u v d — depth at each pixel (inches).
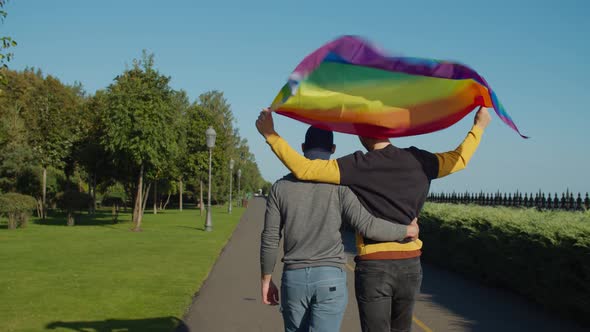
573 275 264.8
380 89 127.0
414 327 257.6
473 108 136.3
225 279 403.5
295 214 126.3
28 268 435.2
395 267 123.6
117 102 924.6
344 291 127.8
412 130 134.7
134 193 1168.2
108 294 325.4
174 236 801.6
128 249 601.9
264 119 127.3
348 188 126.8
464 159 134.5
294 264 125.9
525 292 324.5
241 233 890.1
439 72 122.5
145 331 239.3
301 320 128.2
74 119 1389.0
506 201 788.6
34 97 1903.3
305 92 126.3
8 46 407.8
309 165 125.2
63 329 240.4
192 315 279.0
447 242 456.8
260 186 5610.2
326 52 117.0
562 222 298.8
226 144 2728.8
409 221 127.8
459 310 297.6
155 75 957.2
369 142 138.3
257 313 285.3
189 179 2060.8
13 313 270.8
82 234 822.5
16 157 1298.0
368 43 119.3
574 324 266.1
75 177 1754.4
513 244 331.3
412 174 127.0
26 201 940.0
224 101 2901.1
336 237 126.8
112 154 955.3
